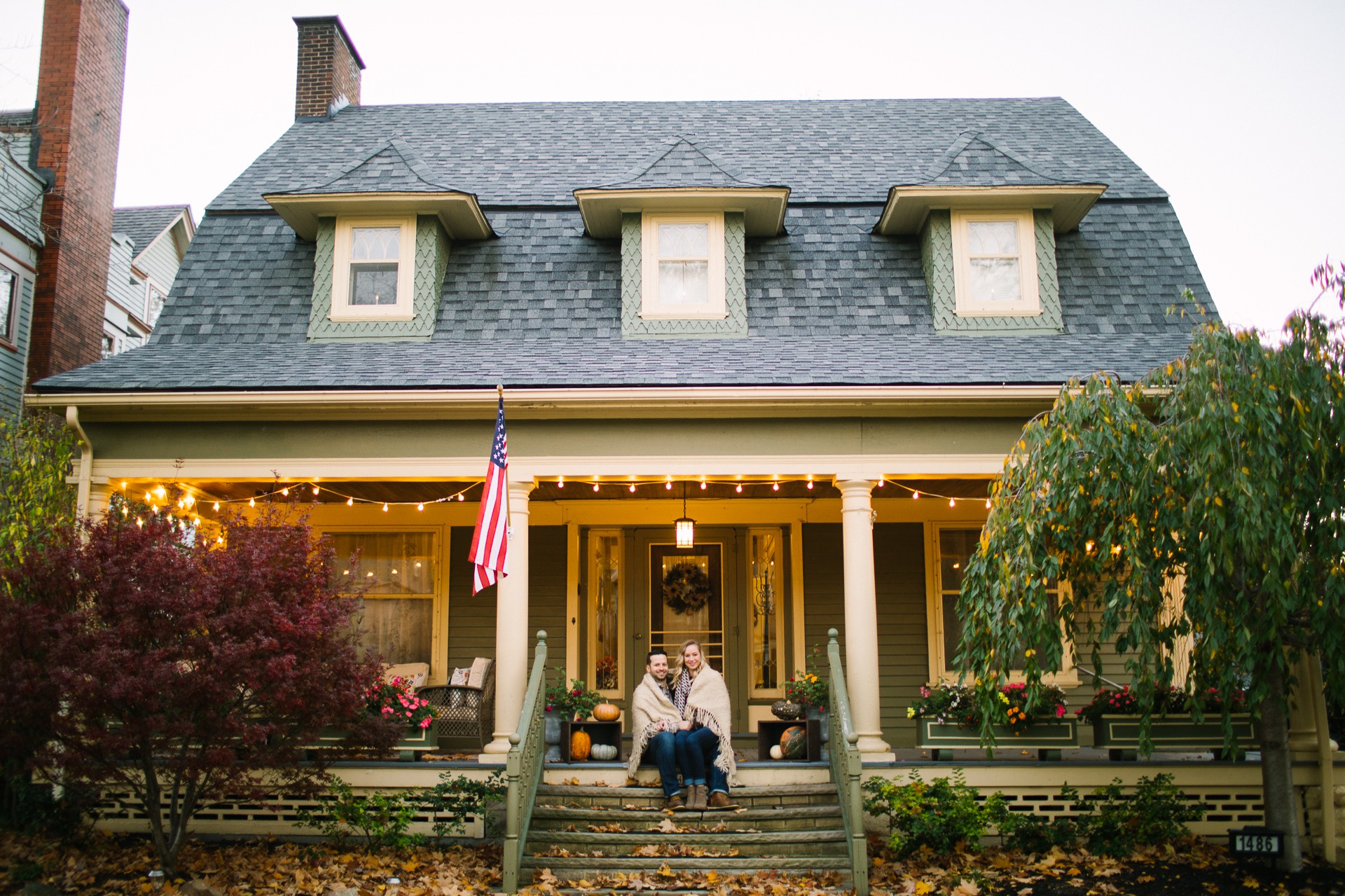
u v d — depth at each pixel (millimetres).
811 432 9977
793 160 13766
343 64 15484
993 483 8914
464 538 12344
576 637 12102
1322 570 7715
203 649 7797
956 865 8461
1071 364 10422
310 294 12000
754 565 12461
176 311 11852
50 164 14484
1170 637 7945
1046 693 9453
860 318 11711
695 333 11555
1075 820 9227
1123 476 8031
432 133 14477
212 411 9984
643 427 10000
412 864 8469
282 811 9328
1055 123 14508
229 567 7969
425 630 12258
